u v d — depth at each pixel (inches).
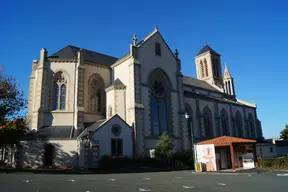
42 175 998.4
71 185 693.9
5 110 1332.4
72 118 1553.9
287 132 2517.2
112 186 677.3
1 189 611.5
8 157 1430.9
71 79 1619.1
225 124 2384.4
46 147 1343.5
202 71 3243.1
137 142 1461.6
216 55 3275.1
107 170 1250.0
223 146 1360.7
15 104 1374.3
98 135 1336.1
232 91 3075.8
